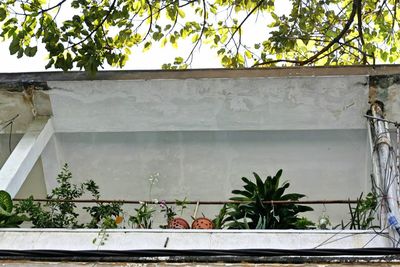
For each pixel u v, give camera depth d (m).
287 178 9.53
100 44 9.35
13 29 9.47
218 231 6.57
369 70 8.29
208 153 9.33
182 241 6.47
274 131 9.02
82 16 9.63
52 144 9.23
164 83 8.49
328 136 9.01
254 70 8.43
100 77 8.57
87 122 9.04
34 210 7.53
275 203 7.34
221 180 9.59
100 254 5.53
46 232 6.68
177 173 9.55
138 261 5.49
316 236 6.47
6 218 7.18
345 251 5.38
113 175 9.62
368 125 8.44
